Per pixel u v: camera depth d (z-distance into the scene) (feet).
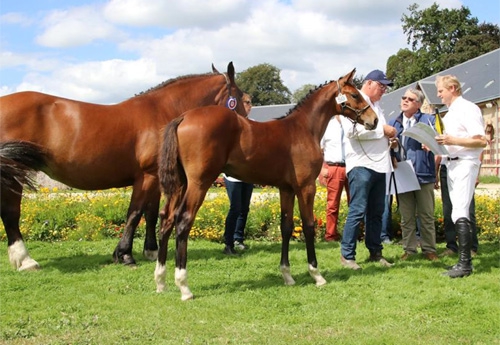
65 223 30.35
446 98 20.71
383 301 17.28
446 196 24.56
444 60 191.52
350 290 18.54
